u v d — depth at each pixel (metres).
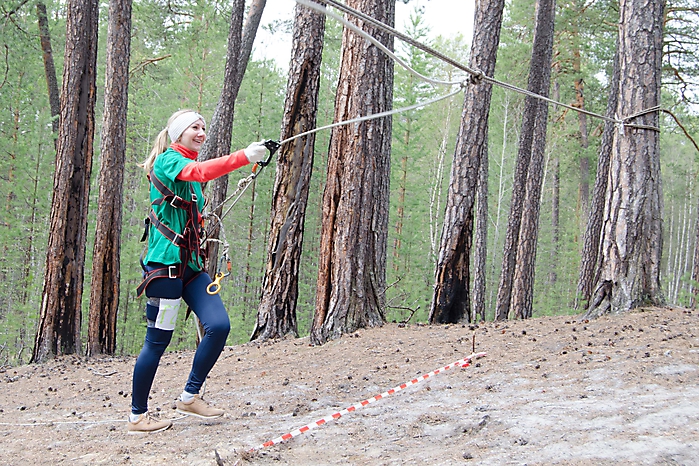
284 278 8.94
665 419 3.44
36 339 10.24
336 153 7.91
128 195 27.94
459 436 3.74
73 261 10.40
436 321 9.01
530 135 14.81
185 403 4.33
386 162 8.08
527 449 3.29
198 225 4.07
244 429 4.33
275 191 9.03
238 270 32.34
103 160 10.54
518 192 14.90
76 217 10.39
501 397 4.44
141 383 4.17
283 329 8.92
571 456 3.10
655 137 6.60
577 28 21.44
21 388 7.68
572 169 30.14
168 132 4.04
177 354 9.38
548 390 4.43
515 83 23.70
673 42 17.84
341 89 7.93
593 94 24.36
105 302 10.55
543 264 34.19
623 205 6.59
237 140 25.81
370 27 7.76
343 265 7.79
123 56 10.57
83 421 5.11
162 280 3.91
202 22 17.61
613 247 6.64
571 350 5.44
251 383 6.06
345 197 7.82
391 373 5.75
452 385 4.97
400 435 3.89
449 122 39.12
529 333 6.43
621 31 6.83
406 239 28.48
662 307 6.39
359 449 3.69
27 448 4.22
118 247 10.80
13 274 24.72
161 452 3.87
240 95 28.12
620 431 3.36
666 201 55.66
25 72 18.30
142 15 16.67
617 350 5.16
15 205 19.75
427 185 32.88
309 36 8.93
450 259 9.08
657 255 6.53
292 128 8.94
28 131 19.58
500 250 36.66
